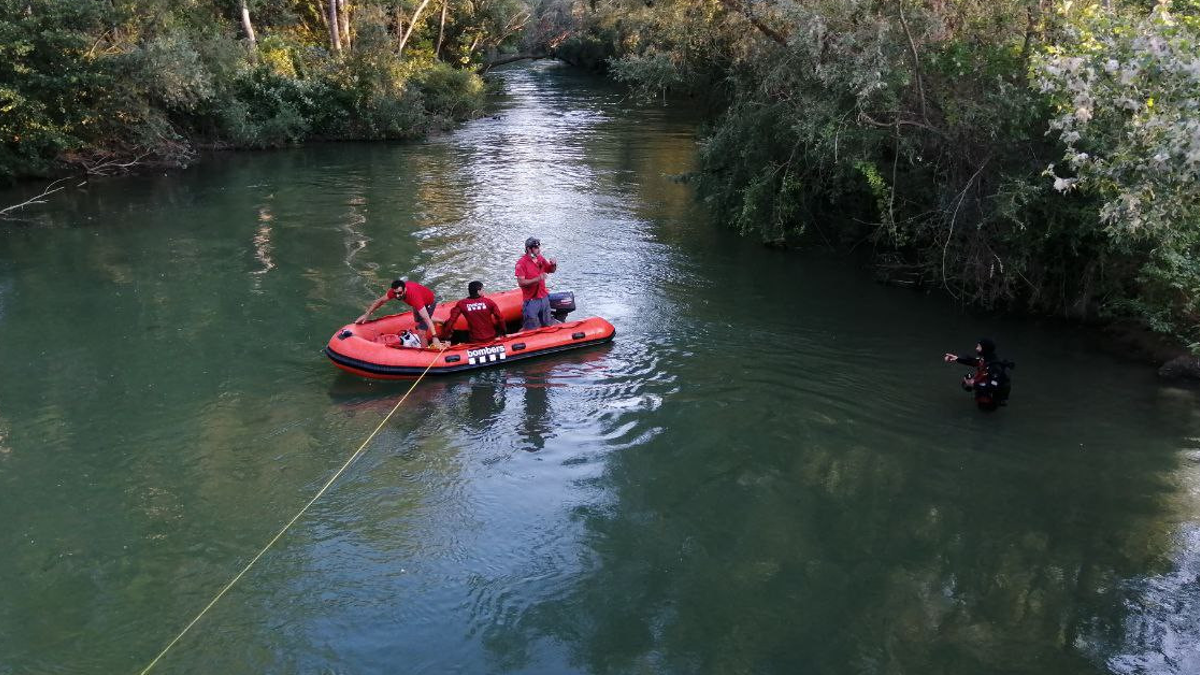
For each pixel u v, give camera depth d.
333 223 17.08
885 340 11.23
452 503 7.68
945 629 6.07
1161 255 9.82
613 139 27.83
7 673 5.65
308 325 11.63
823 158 12.78
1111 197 9.41
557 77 48.97
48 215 17.55
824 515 7.45
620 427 9.04
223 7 28.81
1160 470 8.04
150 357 10.57
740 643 5.96
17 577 6.61
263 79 26.27
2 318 11.79
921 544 7.04
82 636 6.02
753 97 15.02
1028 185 10.48
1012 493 7.72
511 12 42.03
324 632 6.09
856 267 14.38
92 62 19.83
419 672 5.72
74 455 8.33
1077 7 10.05
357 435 8.84
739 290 13.23
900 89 12.09
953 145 11.76
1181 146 6.76
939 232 12.28
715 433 8.88
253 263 14.35
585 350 10.98
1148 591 6.43
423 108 29.58
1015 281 11.84
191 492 7.78
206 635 6.04
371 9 31.09
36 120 19.03
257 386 9.85
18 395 9.53
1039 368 10.27
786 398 9.62
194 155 23.72
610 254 15.10
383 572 6.75
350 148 26.42
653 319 12.02
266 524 7.34
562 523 7.39
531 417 9.24
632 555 6.95
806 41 12.07
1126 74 7.20
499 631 6.11
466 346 10.34
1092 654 5.81
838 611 6.27
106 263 14.33
